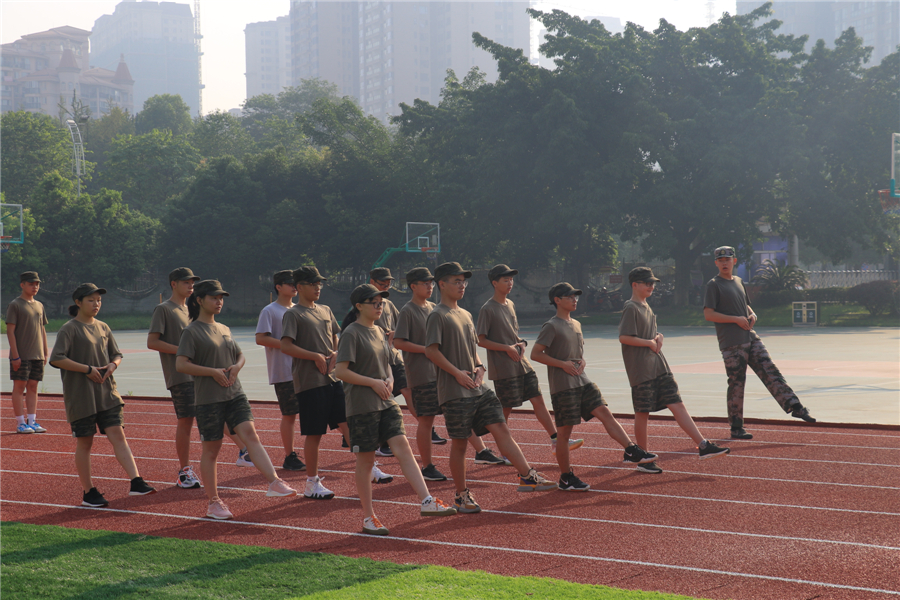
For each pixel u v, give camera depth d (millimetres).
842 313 37906
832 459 7520
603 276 59438
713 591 4035
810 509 5703
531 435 9305
